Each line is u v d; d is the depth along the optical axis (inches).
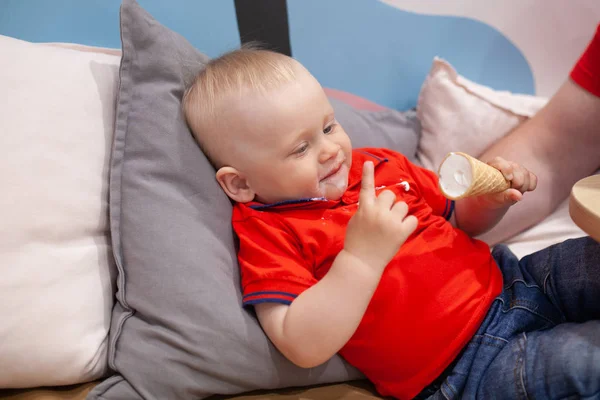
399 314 35.7
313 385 37.1
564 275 36.9
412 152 55.7
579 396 29.4
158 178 36.5
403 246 37.7
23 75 35.9
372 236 31.2
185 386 33.0
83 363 34.0
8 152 33.9
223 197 38.3
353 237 31.7
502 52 63.9
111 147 38.5
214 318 33.6
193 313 33.7
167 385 32.8
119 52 45.0
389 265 36.4
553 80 65.6
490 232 49.1
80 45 44.0
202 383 33.4
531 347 32.9
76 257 35.3
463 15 60.6
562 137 48.1
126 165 36.5
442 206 42.9
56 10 45.3
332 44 56.4
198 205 36.9
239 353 33.6
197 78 38.9
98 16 47.0
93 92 38.5
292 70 36.8
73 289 34.7
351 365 37.8
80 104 37.5
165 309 34.0
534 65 65.3
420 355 35.7
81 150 36.9
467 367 34.9
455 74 54.5
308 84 36.2
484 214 41.5
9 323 32.2
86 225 36.3
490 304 37.0
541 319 36.4
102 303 36.1
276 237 35.6
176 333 33.4
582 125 47.3
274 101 35.0
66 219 35.2
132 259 35.2
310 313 31.3
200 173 37.4
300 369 35.3
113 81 40.1
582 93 46.8
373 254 31.1
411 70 61.0
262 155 35.7
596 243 36.4
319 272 36.6
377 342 36.0
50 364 33.3
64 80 37.3
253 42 52.4
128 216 35.7
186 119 38.3
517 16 62.4
